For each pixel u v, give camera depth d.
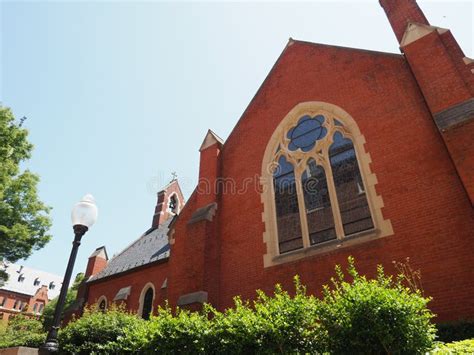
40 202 20.64
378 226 8.02
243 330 5.14
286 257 9.27
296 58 12.60
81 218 6.45
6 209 18.84
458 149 6.90
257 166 11.62
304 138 10.89
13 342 16.78
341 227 8.77
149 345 6.20
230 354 5.16
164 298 14.89
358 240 8.17
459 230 6.90
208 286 9.88
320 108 10.85
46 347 5.28
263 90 13.00
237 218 11.09
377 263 7.65
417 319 4.12
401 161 8.34
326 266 8.42
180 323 6.11
